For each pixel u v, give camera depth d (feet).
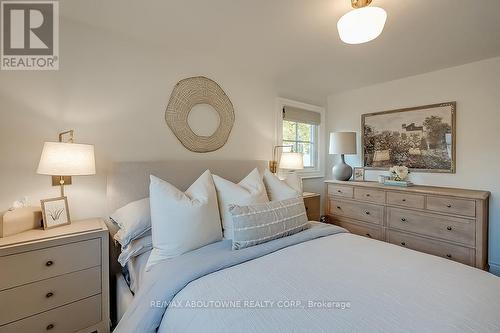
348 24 4.61
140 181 6.31
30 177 5.24
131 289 5.11
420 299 3.09
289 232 5.41
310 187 11.58
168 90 7.08
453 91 8.55
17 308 4.11
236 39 6.63
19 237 4.42
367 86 10.78
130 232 5.07
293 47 7.07
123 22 5.77
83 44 5.80
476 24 5.79
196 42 6.80
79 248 4.71
